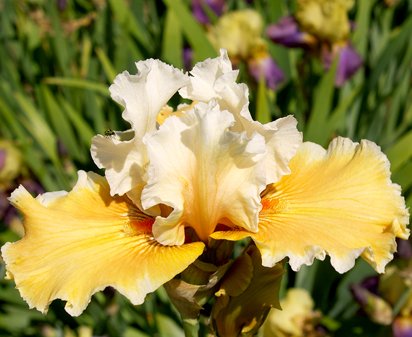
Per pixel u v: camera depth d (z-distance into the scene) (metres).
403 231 0.36
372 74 0.74
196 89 0.38
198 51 0.69
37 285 0.35
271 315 0.53
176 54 0.70
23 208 0.38
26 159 0.68
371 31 0.87
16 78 0.86
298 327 0.53
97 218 0.38
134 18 0.82
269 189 0.39
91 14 0.88
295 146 0.37
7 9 0.93
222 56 0.38
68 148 0.71
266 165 0.37
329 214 0.36
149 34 0.89
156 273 0.34
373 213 0.36
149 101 0.37
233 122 0.35
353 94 0.65
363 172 0.37
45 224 0.37
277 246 0.34
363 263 0.60
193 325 0.37
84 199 0.39
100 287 0.34
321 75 0.76
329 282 0.61
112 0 0.74
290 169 0.39
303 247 0.34
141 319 0.61
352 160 0.38
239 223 0.36
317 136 0.61
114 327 0.58
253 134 0.35
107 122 0.80
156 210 0.37
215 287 0.37
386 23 0.87
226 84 0.37
